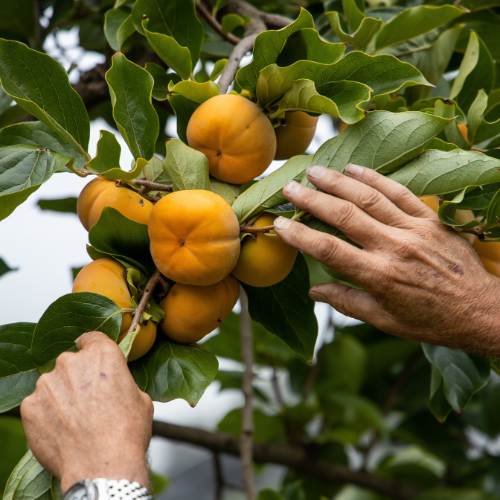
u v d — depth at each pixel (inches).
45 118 31.8
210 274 30.4
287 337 34.8
